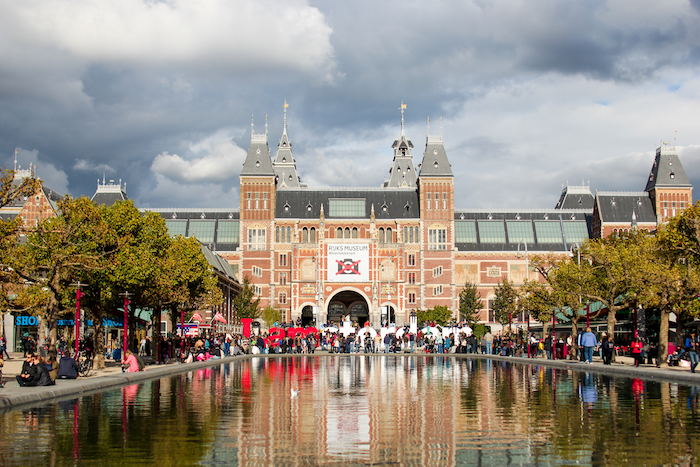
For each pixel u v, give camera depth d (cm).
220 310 11725
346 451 1658
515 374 4488
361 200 14675
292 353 9069
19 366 5209
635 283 5541
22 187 3694
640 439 1819
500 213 14988
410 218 14488
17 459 1566
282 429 1995
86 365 4203
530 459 1562
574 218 14950
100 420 2184
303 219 14388
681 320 5916
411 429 1994
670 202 14075
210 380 3938
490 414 2323
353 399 2820
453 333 9300
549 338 6938
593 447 1708
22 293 5272
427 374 4491
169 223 14675
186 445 1736
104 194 14100
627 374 4469
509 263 14400
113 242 5091
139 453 1633
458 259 14412
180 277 6206
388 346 9169
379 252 13988
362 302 16288
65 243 4284
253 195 14362
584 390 3234
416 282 14250
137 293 5516
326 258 13812
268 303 14162
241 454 1622
